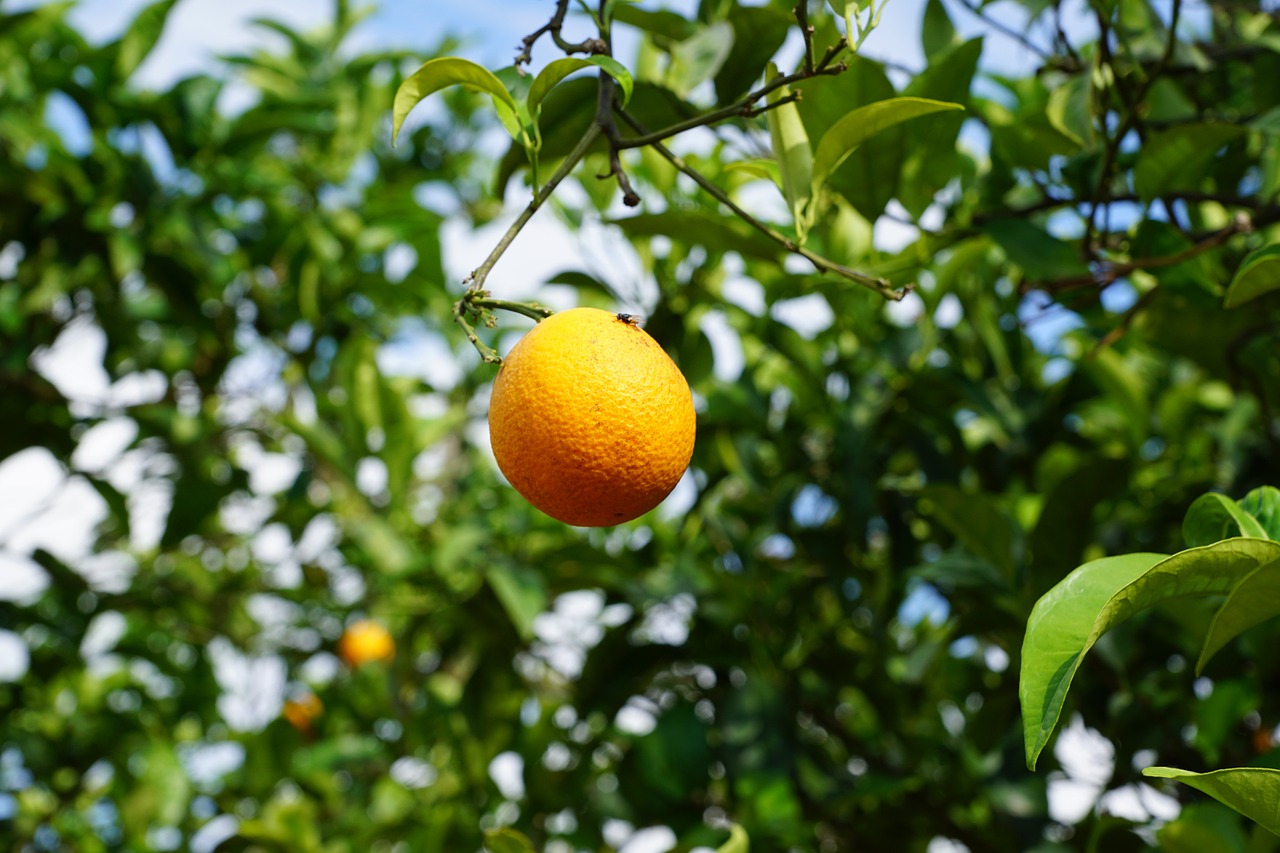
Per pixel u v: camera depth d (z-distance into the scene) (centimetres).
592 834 152
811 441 147
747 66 103
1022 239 105
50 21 171
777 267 104
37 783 203
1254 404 120
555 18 91
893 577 133
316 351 194
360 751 200
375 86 202
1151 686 120
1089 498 106
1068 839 128
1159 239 103
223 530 219
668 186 120
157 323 188
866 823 138
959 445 132
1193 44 116
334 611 202
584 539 144
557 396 83
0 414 171
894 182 101
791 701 134
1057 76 116
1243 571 78
